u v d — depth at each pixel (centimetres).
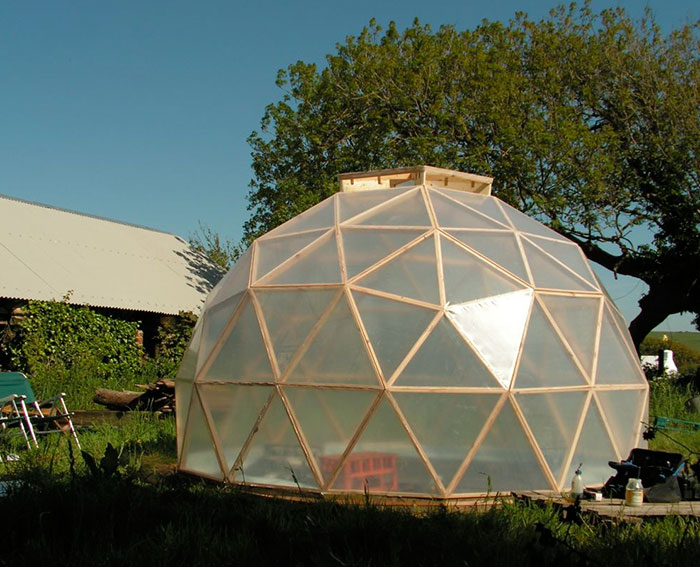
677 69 2330
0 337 1658
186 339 1933
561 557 439
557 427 762
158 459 941
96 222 2355
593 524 597
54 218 2183
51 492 599
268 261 888
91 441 1025
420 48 2198
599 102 2395
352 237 863
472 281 801
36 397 1425
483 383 738
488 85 2091
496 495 702
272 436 761
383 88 2170
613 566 474
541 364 777
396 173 1102
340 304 781
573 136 2012
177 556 486
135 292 2006
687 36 2334
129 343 1900
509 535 541
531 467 737
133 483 649
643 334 2531
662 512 605
